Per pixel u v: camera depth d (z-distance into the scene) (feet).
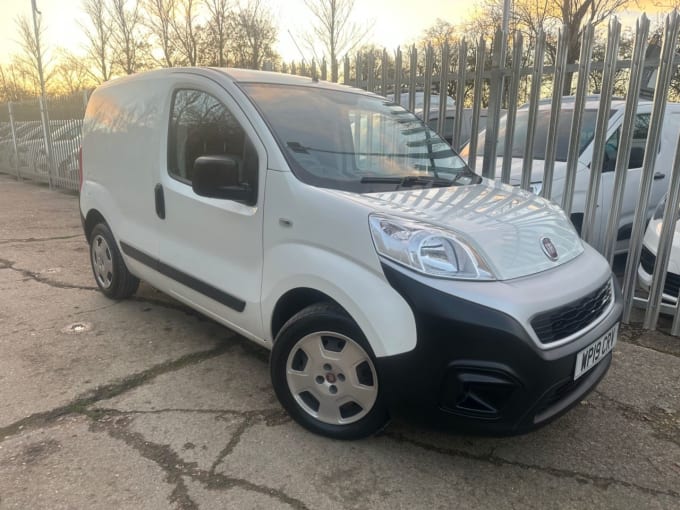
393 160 10.98
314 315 8.54
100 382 10.68
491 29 73.97
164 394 10.32
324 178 9.23
